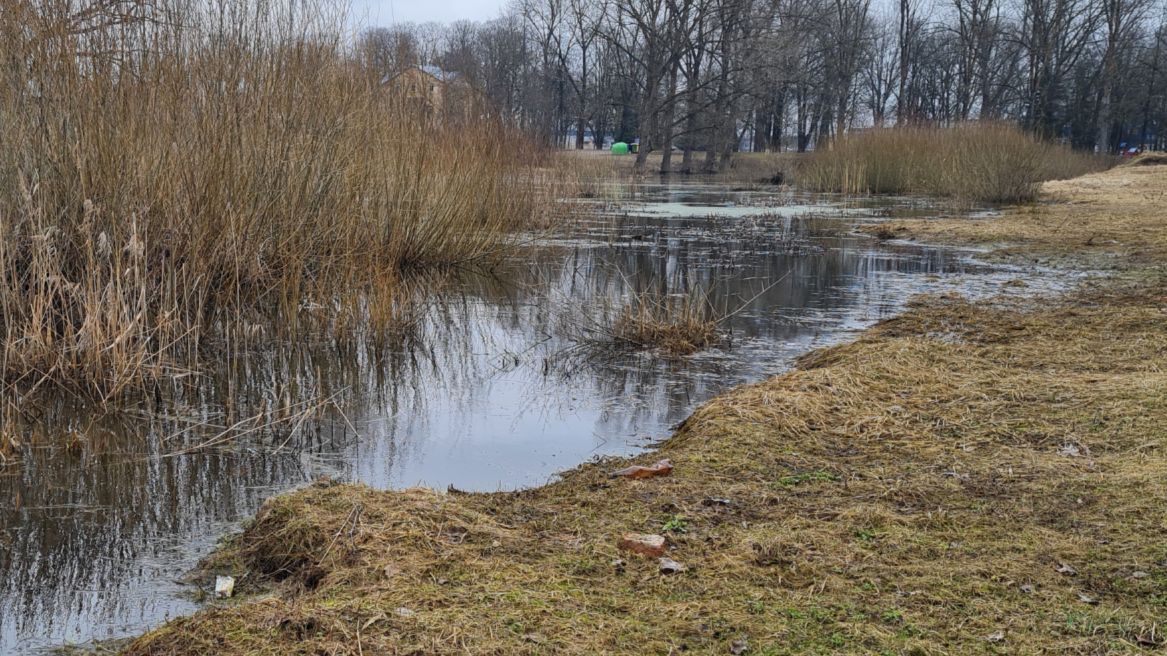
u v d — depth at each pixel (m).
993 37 51.97
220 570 3.90
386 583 3.35
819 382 5.98
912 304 9.92
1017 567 3.49
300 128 9.45
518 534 3.85
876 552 3.65
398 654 2.83
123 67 7.73
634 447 5.66
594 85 60.12
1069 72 56.03
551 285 11.43
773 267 13.06
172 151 8.15
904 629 3.06
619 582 3.40
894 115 54.34
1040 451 4.82
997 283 11.23
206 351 7.81
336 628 2.98
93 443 5.67
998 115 54.03
